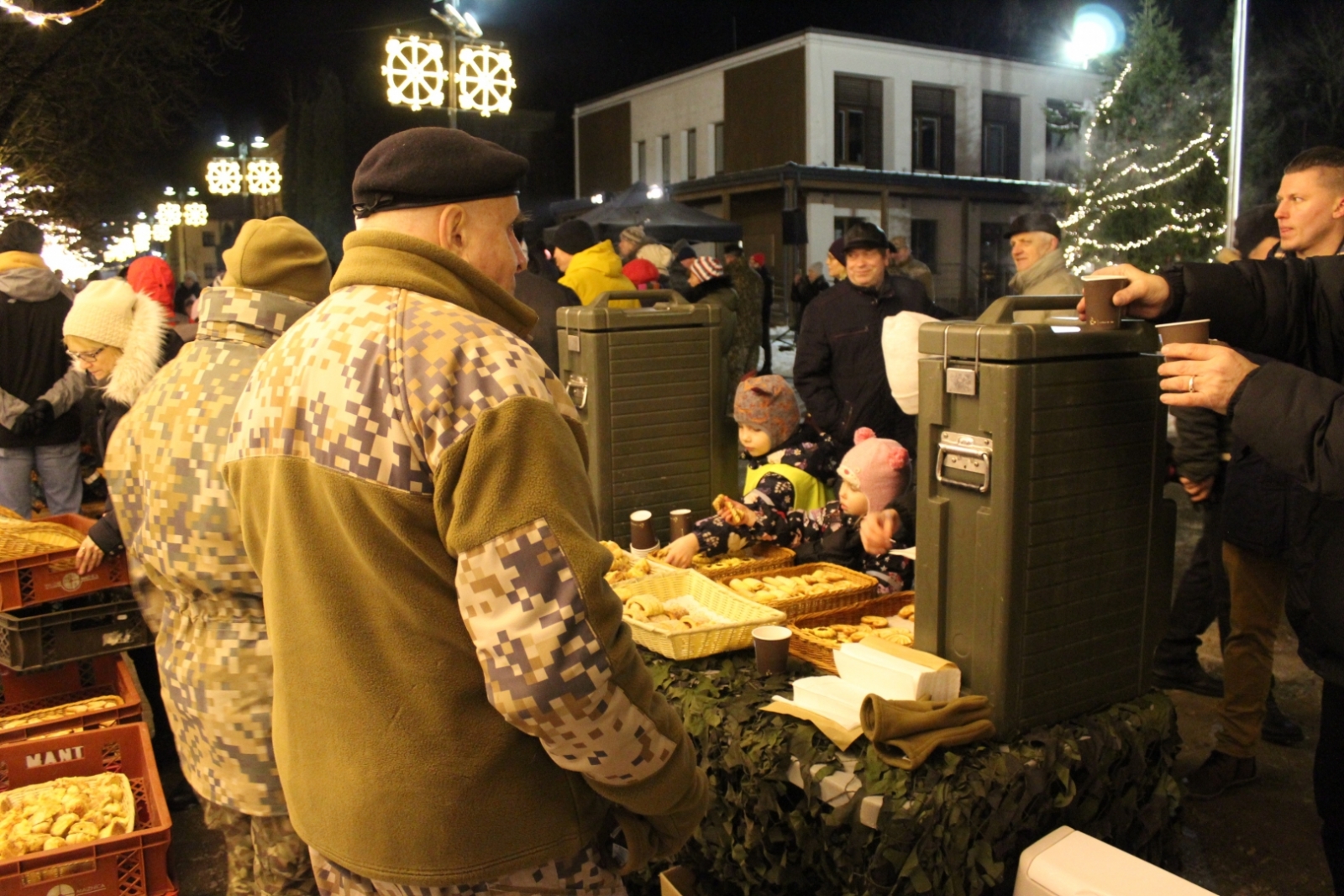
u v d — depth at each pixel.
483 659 1.05
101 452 3.09
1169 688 3.48
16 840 2.00
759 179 18.61
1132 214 9.92
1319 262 1.67
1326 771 1.87
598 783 1.17
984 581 1.73
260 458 1.20
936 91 20.47
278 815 1.67
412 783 1.12
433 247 1.18
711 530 2.67
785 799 1.79
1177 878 1.54
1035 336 1.64
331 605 1.13
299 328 1.21
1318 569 1.74
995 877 1.61
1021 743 1.73
